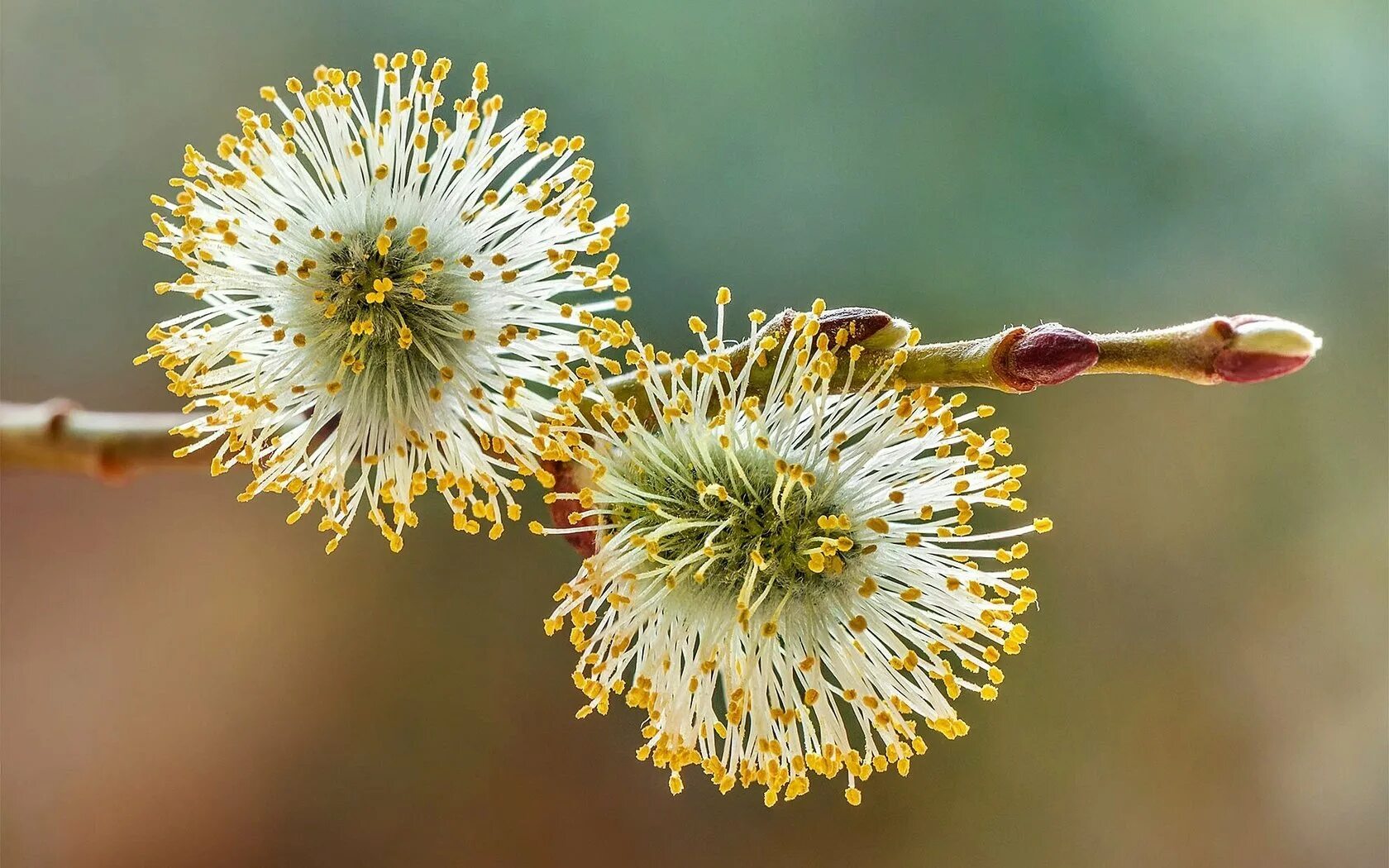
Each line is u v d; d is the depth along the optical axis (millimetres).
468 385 237
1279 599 339
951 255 324
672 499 236
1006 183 327
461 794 330
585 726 331
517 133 238
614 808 330
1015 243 326
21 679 323
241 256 237
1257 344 226
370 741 331
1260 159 332
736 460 235
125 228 332
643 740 331
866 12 324
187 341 235
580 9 316
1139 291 328
